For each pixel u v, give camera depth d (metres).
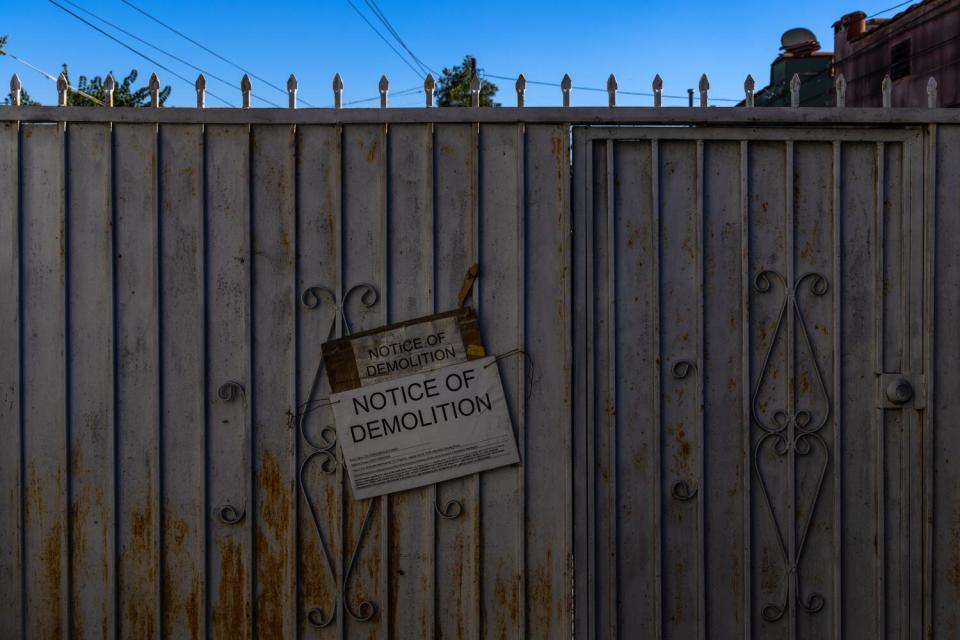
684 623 3.15
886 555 3.13
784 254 3.12
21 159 3.07
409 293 3.09
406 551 3.12
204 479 3.10
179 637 3.13
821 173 3.12
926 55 10.80
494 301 3.09
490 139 3.08
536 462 3.10
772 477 3.14
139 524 3.12
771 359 3.13
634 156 3.11
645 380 3.12
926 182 3.08
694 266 3.12
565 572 3.11
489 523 3.11
